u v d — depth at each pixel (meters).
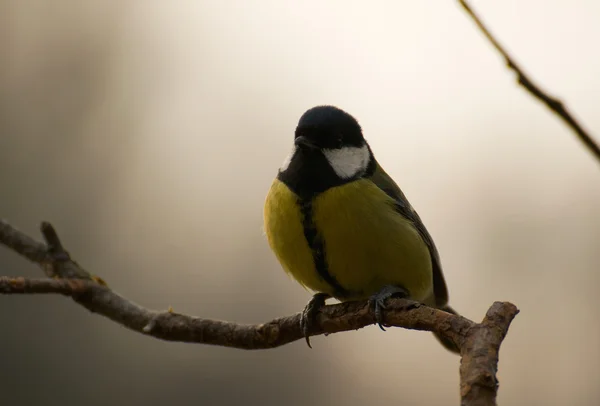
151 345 13.66
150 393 13.42
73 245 14.50
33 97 15.32
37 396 12.97
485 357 4.00
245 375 13.91
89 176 14.96
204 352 13.95
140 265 14.56
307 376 14.24
